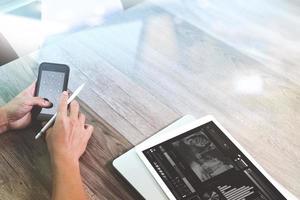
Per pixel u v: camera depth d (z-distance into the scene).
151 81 1.08
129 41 1.19
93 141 0.91
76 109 0.89
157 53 1.16
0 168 0.86
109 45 1.16
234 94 1.09
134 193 0.83
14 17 1.49
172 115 1.01
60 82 0.94
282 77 1.15
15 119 0.91
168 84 1.08
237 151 0.88
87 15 1.37
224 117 1.03
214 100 1.06
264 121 1.03
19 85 1.03
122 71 1.10
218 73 1.14
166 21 1.27
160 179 0.83
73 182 0.78
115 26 1.23
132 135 0.94
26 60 1.09
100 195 0.83
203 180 0.83
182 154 0.87
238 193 0.81
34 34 1.39
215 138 0.90
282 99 1.09
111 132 0.94
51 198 0.77
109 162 0.88
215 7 1.34
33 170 0.86
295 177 0.91
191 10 1.32
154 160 0.86
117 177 0.85
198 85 1.10
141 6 1.31
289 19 1.34
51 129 0.84
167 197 0.81
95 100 1.01
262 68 1.17
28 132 0.91
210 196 0.81
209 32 1.26
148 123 0.98
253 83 1.12
